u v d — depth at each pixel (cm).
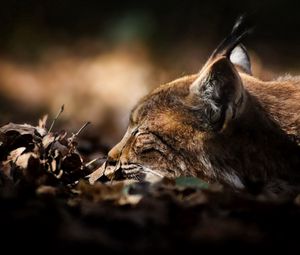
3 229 711
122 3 3678
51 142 1032
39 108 2748
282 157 1024
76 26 3547
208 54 3350
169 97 1083
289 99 1074
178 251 698
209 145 1034
